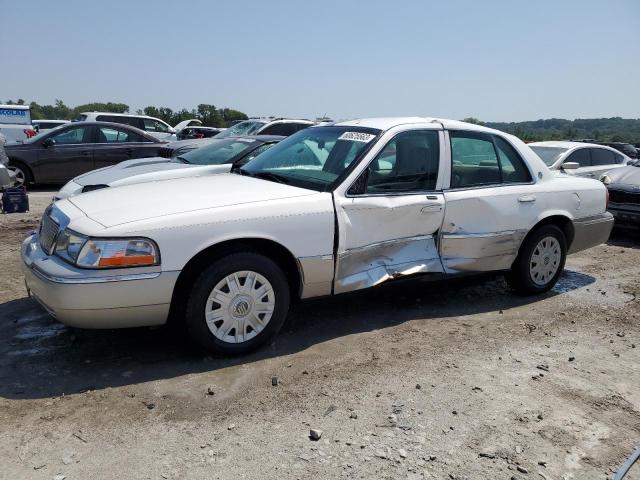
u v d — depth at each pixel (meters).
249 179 4.74
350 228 4.27
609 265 7.18
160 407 3.30
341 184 4.31
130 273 3.52
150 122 19.42
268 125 13.60
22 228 8.20
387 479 2.74
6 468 2.72
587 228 5.82
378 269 4.51
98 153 13.03
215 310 3.83
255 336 4.00
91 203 4.04
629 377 3.94
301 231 4.04
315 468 2.80
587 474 2.86
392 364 3.97
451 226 4.82
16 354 3.95
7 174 9.66
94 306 3.47
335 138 4.87
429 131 4.82
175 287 3.77
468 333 4.61
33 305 4.89
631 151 23.91
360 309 5.08
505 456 2.96
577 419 3.36
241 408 3.33
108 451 2.88
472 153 5.06
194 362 3.89
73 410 3.24
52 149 12.62
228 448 2.94
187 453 2.88
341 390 3.58
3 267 6.05
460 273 4.97
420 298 5.46
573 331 4.77
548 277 5.63
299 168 4.78
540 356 4.23
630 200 8.61
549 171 5.64
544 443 3.10
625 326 4.93
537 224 5.43
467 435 3.14
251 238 3.85
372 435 3.10
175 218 3.66
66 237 3.67
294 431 3.11
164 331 4.40
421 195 4.65
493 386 3.71
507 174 5.27
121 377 3.66
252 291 3.93
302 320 4.76
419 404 3.44
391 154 4.57
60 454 2.84
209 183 4.55
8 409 3.23
